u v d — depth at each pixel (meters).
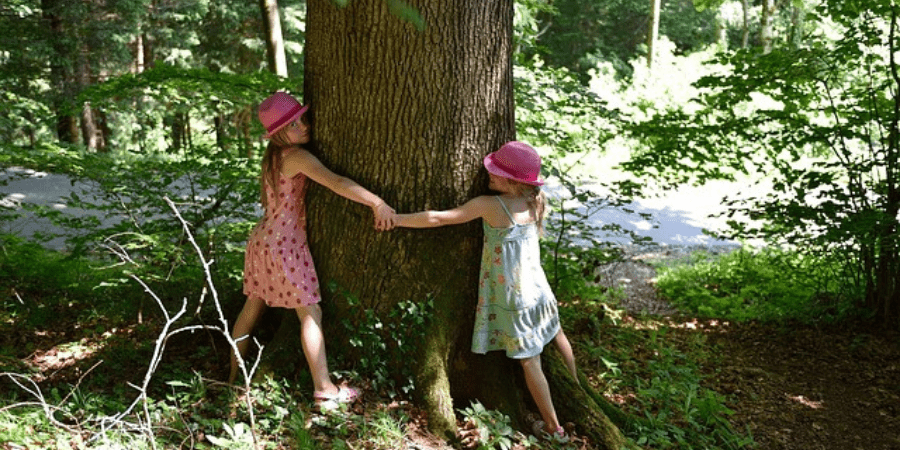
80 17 15.59
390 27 3.50
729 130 6.68
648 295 8.67
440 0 3.51
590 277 6.32
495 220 3.68
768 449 4.54
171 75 6.44
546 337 3.85
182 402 3.56
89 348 4.67
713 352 6.15
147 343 4.43
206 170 5.88
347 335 3.81
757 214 6.62
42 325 5.29
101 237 5.66
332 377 3.74
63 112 7.13
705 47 23.14
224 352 4.25
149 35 18.73
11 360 4.33
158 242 4.91
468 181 3.75
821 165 6.65
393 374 3.79
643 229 11.52
